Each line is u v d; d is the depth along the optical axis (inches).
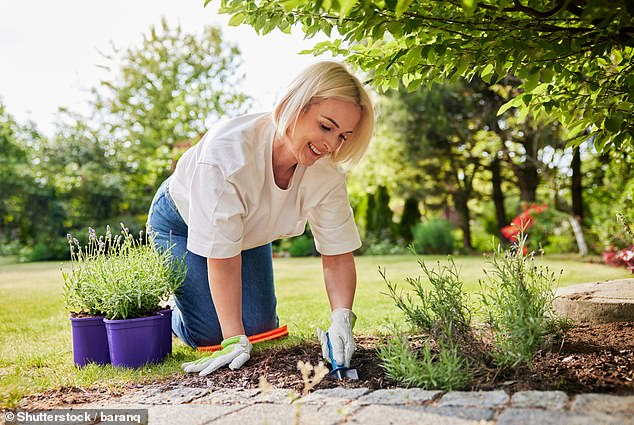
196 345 118.5
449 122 480.4
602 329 106.7
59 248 597.9
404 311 85.4
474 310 92.4
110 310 98.1
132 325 96.7
